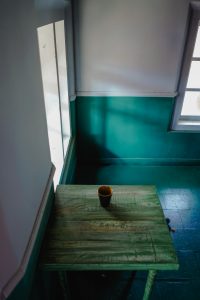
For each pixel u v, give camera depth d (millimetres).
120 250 1210
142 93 2705
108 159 3213
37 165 1126
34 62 1035
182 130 2988
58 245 1233
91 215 1413
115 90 2703
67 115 2471
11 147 812
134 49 2465
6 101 764
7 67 766
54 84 1871
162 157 3195
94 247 1224
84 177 2990
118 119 2896
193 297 1774
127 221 1372
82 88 2699
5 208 772
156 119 2889
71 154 2543
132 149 3131
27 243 999
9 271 834
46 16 1380
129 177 3012
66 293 1477
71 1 2197
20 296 961
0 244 758
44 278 1386
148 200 1523
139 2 2225
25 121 947
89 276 1870
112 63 2549
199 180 2979
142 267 1165
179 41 2406
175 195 2723
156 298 1753
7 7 754
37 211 1138
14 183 846
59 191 1600
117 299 1729
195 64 3098
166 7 2240
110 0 2223
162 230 1319
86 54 2500
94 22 2326
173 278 1888
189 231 2283
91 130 2984
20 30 867
